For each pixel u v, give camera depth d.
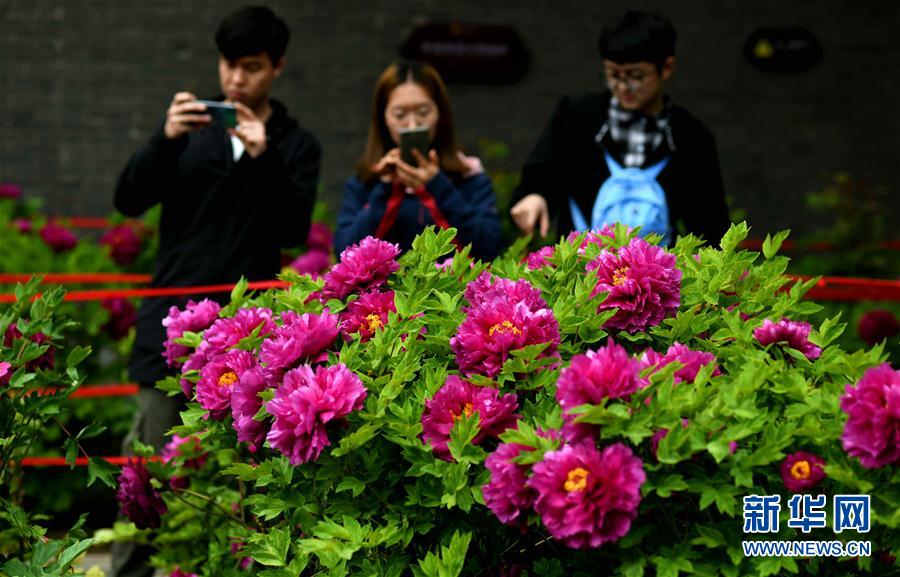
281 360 3.50
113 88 12.52
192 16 12.56
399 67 6.20
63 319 4.29
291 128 6.56
